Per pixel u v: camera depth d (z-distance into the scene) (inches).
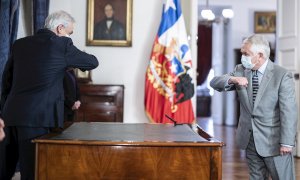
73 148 88.5
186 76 217.2
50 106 110.4
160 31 220.4
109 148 88.6
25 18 209.6
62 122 112.9
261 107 109.0
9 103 110.5
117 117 215.3
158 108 218.8
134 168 88.7
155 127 120.8
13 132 112.7
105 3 233.6
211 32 536.7
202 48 539.5
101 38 233.5
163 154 88.7
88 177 88.6
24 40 114.8
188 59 218.1
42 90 110.2
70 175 88.5
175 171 88.7
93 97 215.0
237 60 444.5
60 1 224.7
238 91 114.0
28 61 111.6
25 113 108.3
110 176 88.7
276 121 109.3
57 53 111.1
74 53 112.1
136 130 112.3
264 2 451.8
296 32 249.0
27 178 109.2
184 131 110.5
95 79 233.5
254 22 451.8
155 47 220.2
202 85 550.3
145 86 220.5
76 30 233.5
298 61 246.5
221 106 462.9
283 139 104.6
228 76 114.7
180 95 216.4
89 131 108.2
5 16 160.9
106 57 234.4
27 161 108.9
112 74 234.4
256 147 109.2
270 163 109.9
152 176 88.7
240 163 223.6
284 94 106.0
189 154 88.7
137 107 234.4
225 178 187.9
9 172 116.4
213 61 481.7
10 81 119.0
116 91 216.2
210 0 446.3
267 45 109.7
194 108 228.7
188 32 236.1
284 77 107.1
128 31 233.6
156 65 219.9
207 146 88.4
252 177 114.8
